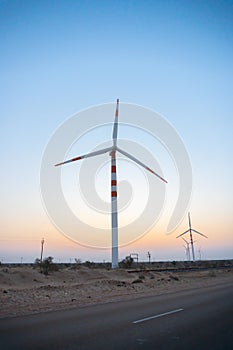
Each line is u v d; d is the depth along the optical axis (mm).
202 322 11383
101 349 7949
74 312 13695
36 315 12945
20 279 33562
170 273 48250
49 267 42156
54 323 11133
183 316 12562
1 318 12305
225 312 13578
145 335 9422
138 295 21922
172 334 9562
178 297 19828
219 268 64625
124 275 44250
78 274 41875
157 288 29047
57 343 8500
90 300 18953
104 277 41844
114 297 20750
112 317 12320
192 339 8977
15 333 9625
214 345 8359
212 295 20781
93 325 10789
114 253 49531
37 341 8703
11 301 17750
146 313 13289
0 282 30344
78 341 8703
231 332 9852
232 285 29906
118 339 8938
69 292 23609
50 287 25109
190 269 53719
